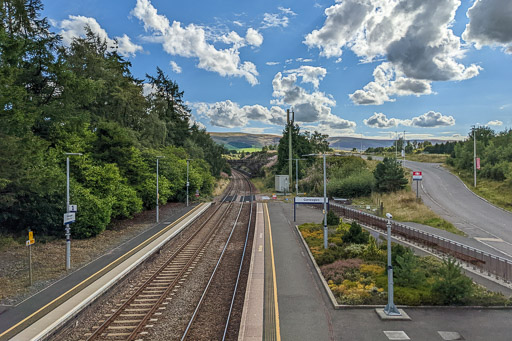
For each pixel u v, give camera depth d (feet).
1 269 74.59
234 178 458.09
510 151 213.05
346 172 246.88
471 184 205.77
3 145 72.59
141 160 152.56
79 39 155.94
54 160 99.66
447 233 111.34
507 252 89.15
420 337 45.60
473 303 55.42
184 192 212.02
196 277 75.31
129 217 128.77
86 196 105.19
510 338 45.11
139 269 80.38
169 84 335.06
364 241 94.58
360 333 46.80
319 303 57.41
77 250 90.68
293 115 271.69
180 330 49.60
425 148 501.56
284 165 311.68
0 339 44.52
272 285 66.49
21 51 98.48
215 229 132.77
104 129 131.75
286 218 151.43
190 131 355.15
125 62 216.33
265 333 47.03
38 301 57.11
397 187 186.80
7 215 92.32
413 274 61.21
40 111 102.27
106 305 60.70
